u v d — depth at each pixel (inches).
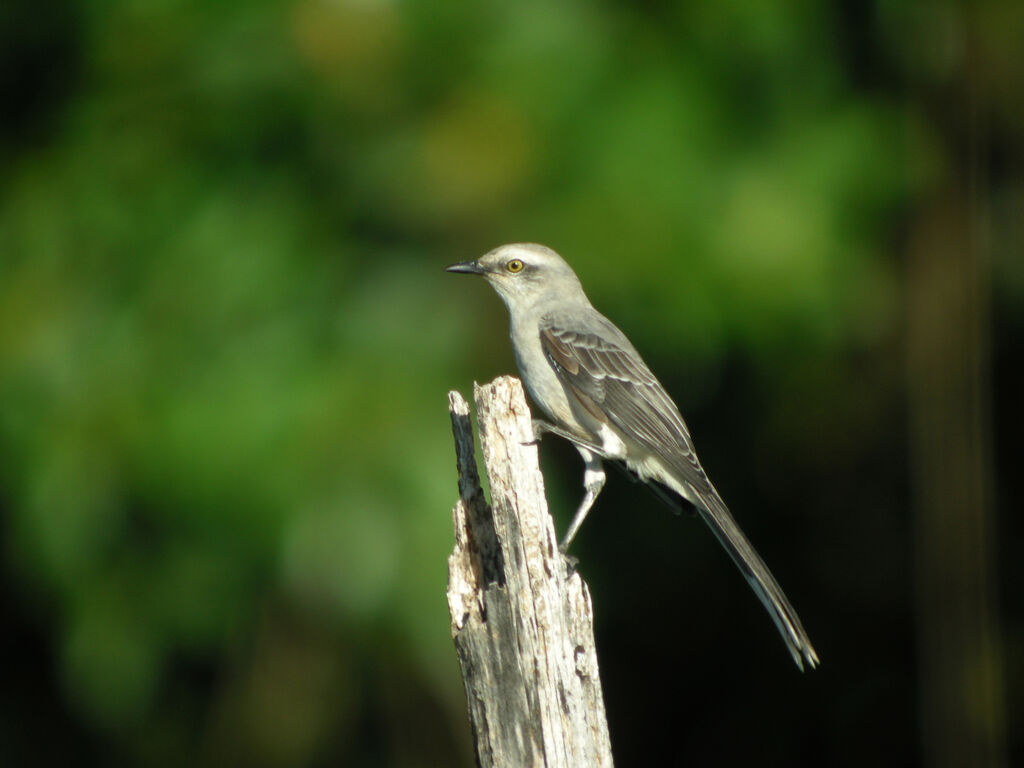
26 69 507.8
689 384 498.3
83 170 453.7
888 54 474.0
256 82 434.9
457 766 431.5
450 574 289.4
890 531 566.9
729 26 447.2
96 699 472.4
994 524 524.7
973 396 461.7
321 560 410.0
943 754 467.5
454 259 443.5
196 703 511.8
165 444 415.2
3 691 571.8
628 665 571.8
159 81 446.0
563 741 267.4
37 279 446.0
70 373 434.0
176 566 435.8
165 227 443.5
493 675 272.4
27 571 462.0
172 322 430.9
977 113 467.5
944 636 466.3
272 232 437.7
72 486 425.4
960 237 463.2
